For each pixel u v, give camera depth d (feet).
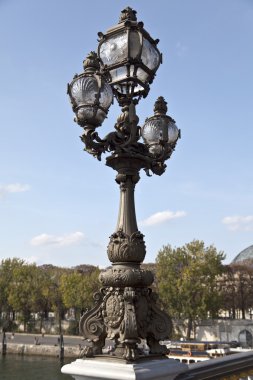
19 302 233.35
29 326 239.50
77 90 12.41
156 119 15.96
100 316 12.34
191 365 15.49
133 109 13.84
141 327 12.20
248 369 17.61
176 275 181.68
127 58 13.78
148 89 14.98
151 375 10.88
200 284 174.70
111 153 13.61
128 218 13.10
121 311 11.87
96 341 12.04
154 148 15.85
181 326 187.32
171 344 136.77
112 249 12.62
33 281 239.50
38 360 161.38
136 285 12.32
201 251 180.96
